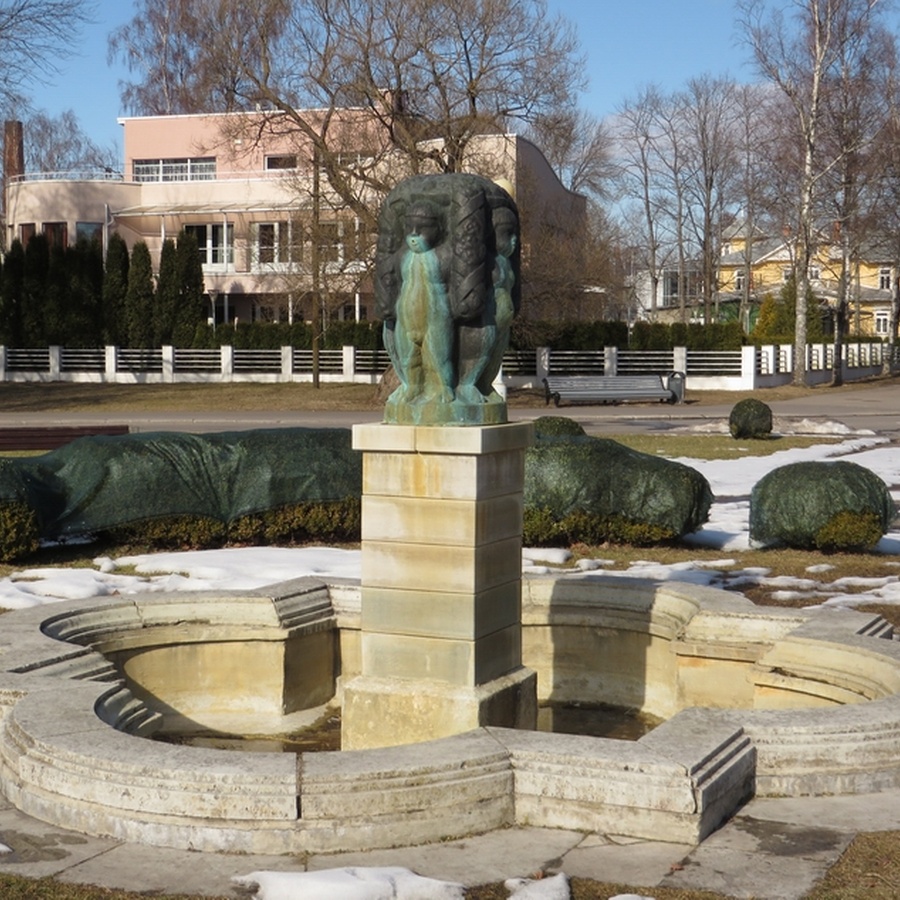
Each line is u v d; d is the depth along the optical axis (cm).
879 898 420
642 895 422
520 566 646
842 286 4641
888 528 1301
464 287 595
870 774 525
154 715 610
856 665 639
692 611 749
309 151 3872
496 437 601
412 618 609
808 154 4141
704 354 4344
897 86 4250
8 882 431
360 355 4356
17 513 1180
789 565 1186
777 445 2491
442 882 427
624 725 747
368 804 467
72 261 4619
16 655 630
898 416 3300
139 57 6378
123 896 421
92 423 3119
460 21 3186
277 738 724
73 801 485
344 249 3444
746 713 544
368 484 614
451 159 3306
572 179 5528
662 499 1252
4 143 6034
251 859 457
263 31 3322
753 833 480
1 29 3328
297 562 1184
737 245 8881
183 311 4588
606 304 5216
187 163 5338
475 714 591
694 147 6431
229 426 3042
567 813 484
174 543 1290
